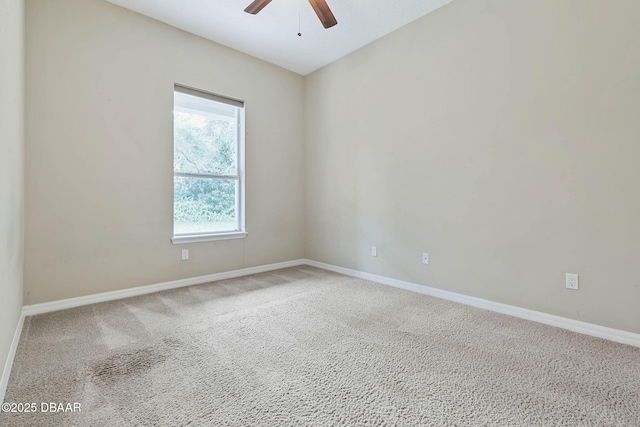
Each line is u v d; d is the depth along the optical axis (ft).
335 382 4.86
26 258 7.61
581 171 6.64
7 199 4.99
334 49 11.72
